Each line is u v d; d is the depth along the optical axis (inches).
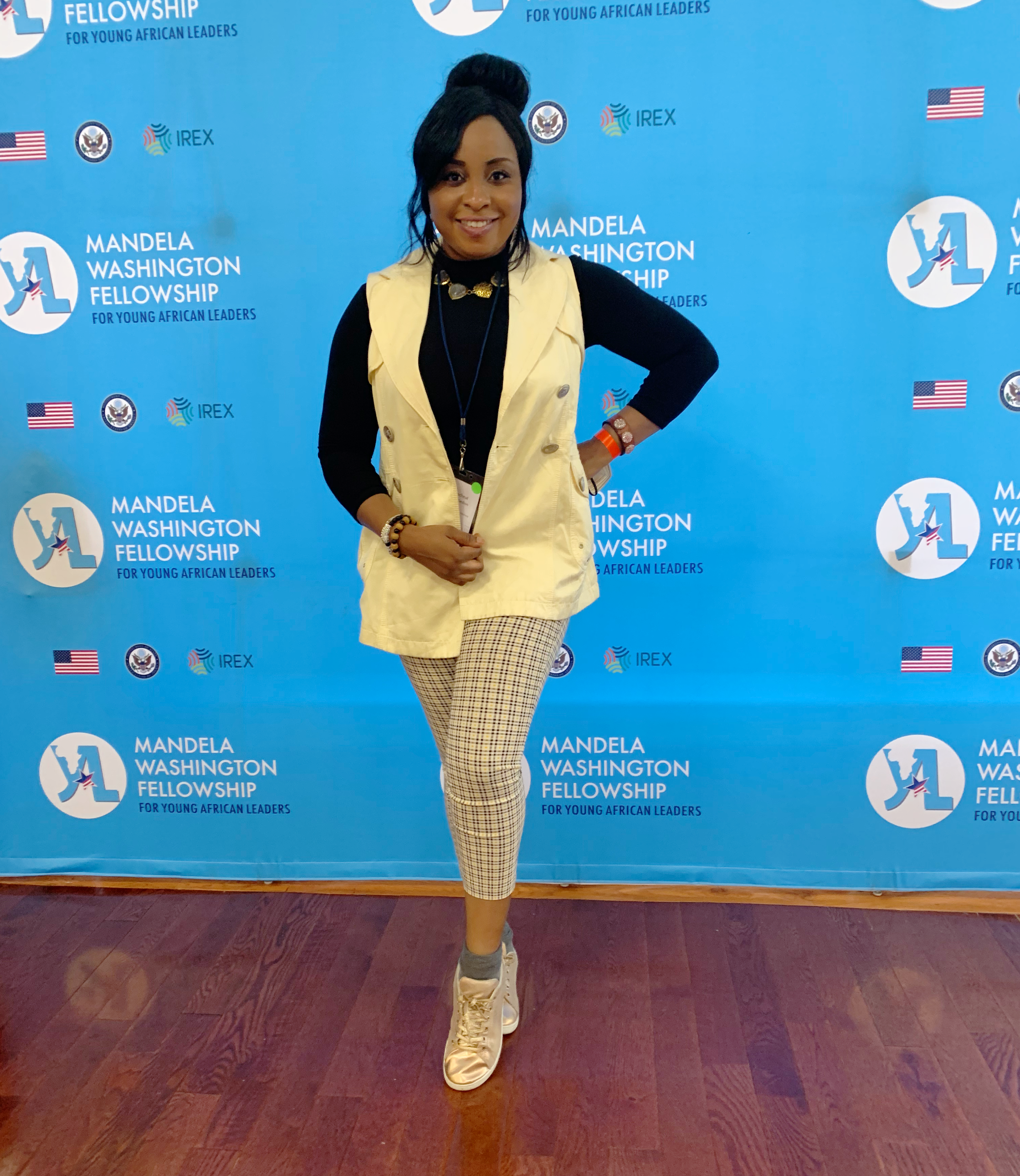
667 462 76.0
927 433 73.7
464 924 78.1
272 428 78.3
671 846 82.8
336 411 58.6
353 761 83.7
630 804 82.3
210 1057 62.8
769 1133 55.2
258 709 83.5
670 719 80.4
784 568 77.0
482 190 50.9
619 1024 65.0
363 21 70.6
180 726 84.7
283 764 84.4
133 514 80.9
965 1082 58.7
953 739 78.4
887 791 79.9
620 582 78.4
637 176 71.5
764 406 74.4
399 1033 64.7
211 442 79.0
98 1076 61.3
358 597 80.7
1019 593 75.4
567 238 72.9
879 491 75.0
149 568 81.7
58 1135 56.5
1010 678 76.9
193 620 82.4
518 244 55.4
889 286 71.5
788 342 73.2
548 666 57.4
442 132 50.1
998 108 67.9
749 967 71.1
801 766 80.3
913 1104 57.0
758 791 81.0
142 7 71.7
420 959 73.2
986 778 78.7
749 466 75.5
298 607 81.4
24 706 85.0
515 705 55.2
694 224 71.9
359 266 74.8
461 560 52.9
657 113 70.2
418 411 53.6
